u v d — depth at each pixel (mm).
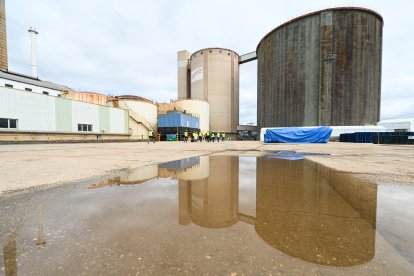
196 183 2490
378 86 38375
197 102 43812
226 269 849
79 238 1118
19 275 812
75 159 5391
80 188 2271
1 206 1665
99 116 25812
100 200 1823
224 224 1298
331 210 1535
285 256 937
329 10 34906
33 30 32625
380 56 38500
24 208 1617
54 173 3221
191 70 61312
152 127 36750
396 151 8352
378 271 813
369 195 1932
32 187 2314
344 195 1938
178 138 35094
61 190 2188
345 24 34906
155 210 1563
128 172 3305
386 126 34812
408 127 32500
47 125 20016
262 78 45844
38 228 1246
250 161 4707
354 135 24969
